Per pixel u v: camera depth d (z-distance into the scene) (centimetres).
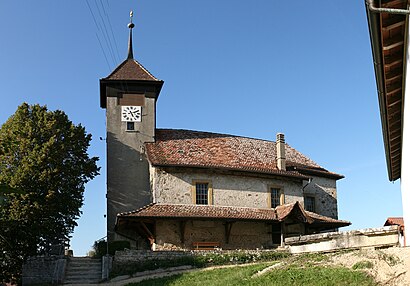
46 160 3369
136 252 2631
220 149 3688
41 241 3378
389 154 1862
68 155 3609
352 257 1535
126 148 3644
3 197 651
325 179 4031
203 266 2567
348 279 1343
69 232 3553
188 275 2156
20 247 3231
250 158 3684
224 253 2653
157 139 3703
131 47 3925
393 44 1068
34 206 3198
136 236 3384
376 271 1353
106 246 3195
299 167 3806
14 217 3106
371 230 1773
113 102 3716
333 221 3556
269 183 3544
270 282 1505
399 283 1247
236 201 3394
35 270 2809
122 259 2614
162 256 2650
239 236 3297
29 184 3250
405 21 983
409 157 1291
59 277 2630
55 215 3441
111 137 3650
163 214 3075
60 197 3419
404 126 1403
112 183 3569
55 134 3547
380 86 1220
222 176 3409
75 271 2744
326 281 1368
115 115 3694
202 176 3359
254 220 3247
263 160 3728
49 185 3359
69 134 3609
